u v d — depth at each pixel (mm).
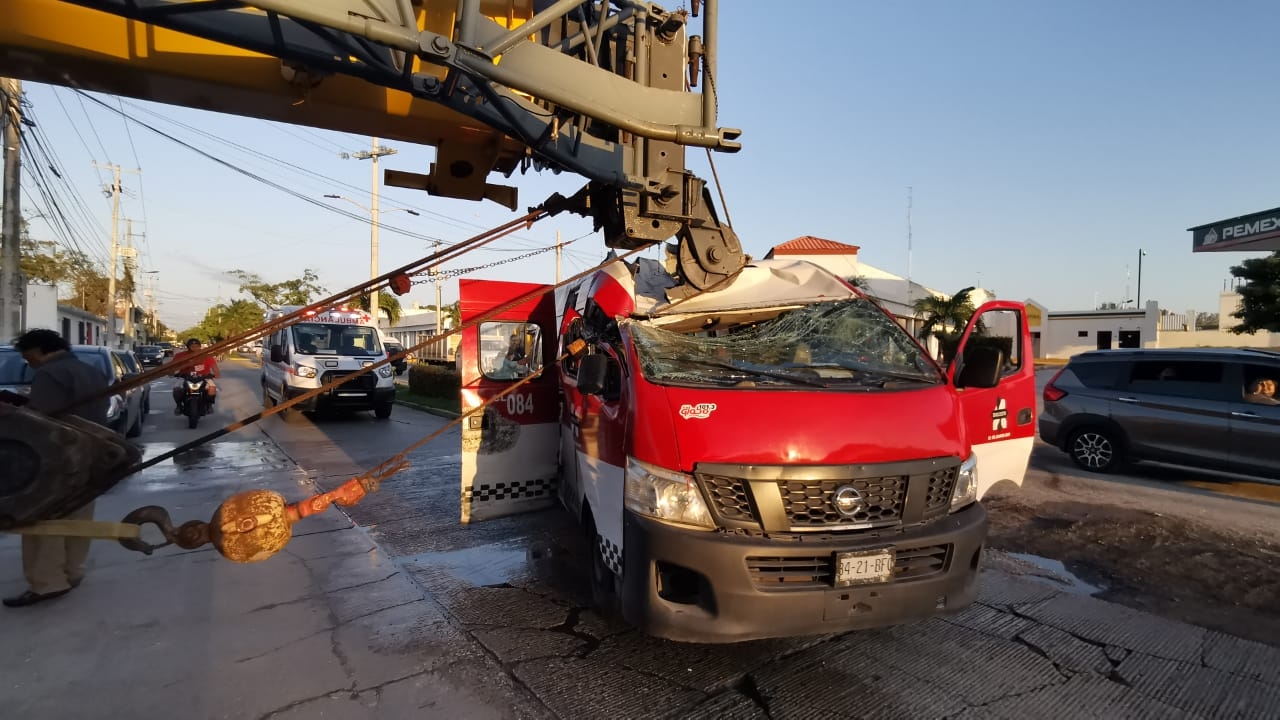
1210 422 7680
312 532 6238
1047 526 6207
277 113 4242
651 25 4211
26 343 4289
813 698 3381
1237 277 24000
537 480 5855
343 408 14641
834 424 3416
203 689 3441
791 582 3168
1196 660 3748
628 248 4703
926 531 3334
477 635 4082
